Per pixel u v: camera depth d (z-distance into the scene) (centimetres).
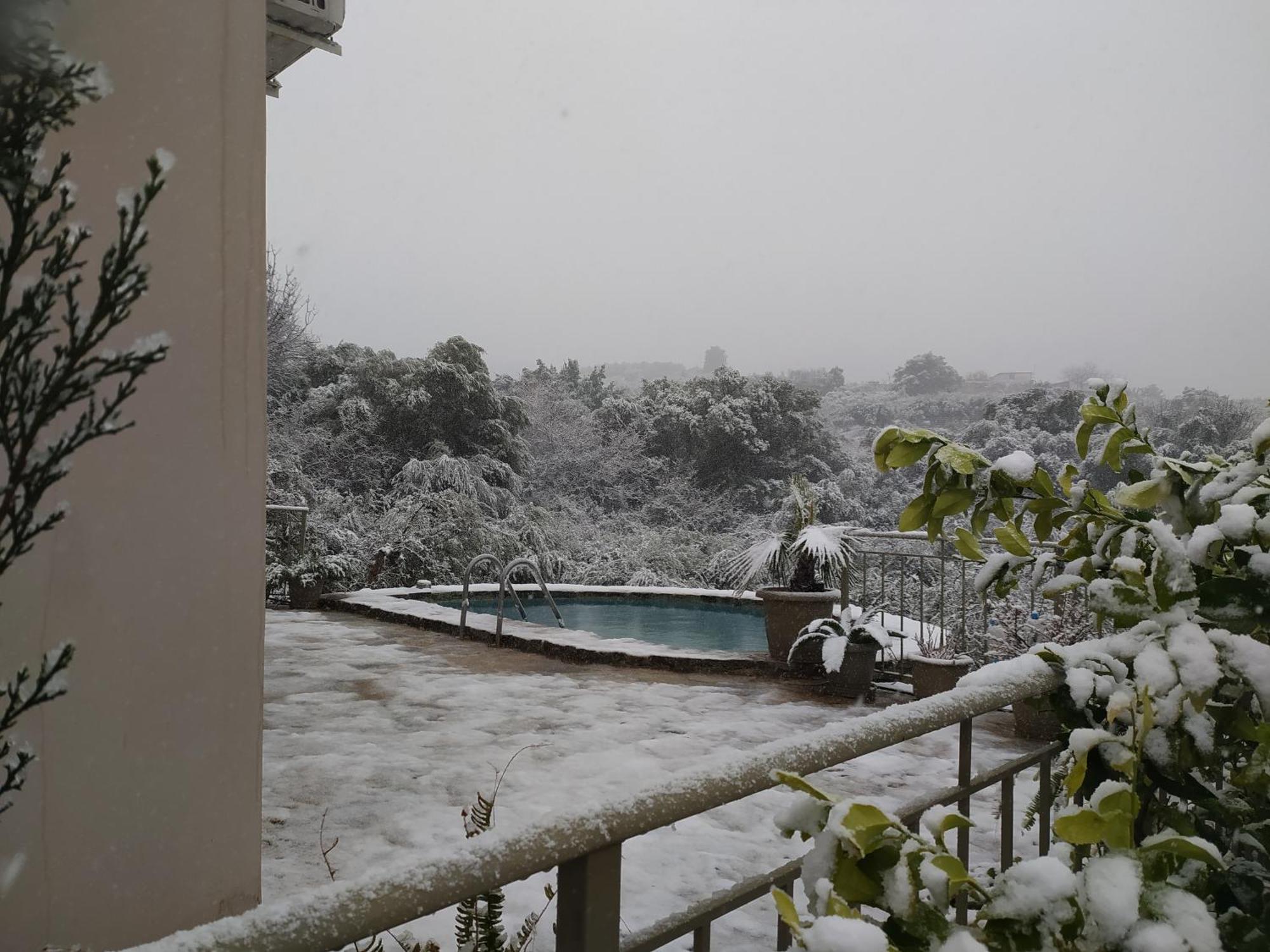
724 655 636
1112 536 156
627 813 78
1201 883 99
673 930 90
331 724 465
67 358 68
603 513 2186
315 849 291
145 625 124
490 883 67
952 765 398
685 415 2439
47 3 67
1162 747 119
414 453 1888
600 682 586
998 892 72
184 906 127
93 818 119
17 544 66
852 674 541
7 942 112
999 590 170
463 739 436
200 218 129
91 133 117
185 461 128
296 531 1027
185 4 128
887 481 2528
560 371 2784
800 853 292
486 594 1104
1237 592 123
